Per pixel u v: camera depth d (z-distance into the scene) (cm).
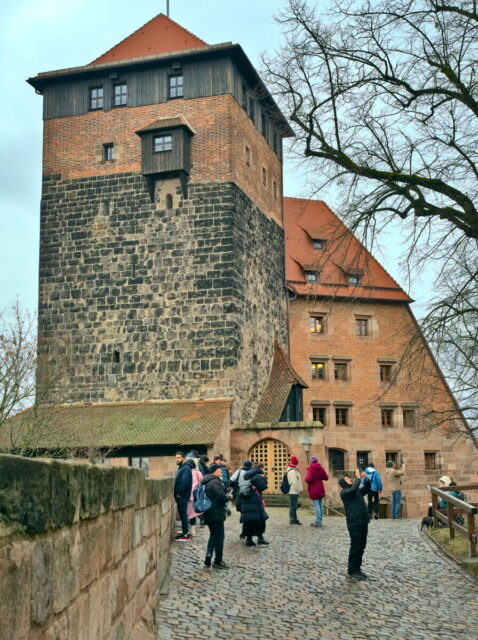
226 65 3978
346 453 5103
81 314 4003
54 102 4212
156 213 3972
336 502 3775
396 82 2200
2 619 322
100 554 544
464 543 1877
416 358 2273
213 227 3888
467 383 2452
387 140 2252
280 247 4772
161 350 3866
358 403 5188
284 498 3497
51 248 4103
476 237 2138
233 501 3319
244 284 4009
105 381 3912
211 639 1000
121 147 4072
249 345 4041
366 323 5338
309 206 5784
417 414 5250
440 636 1105
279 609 1222
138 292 3941
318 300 5119
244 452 3647
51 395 3931
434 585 1467
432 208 2189
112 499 598
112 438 3569
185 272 3894
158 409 3756
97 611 532
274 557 1742
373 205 2180
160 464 3519
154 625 908
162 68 4069
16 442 3091
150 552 888
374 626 1148
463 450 5331
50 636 400
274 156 4759
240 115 4100
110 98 4119
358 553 1515
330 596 1346
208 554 1554
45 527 386
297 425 3603
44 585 386
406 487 5169
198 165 3950
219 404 3706
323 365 5141
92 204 4075
